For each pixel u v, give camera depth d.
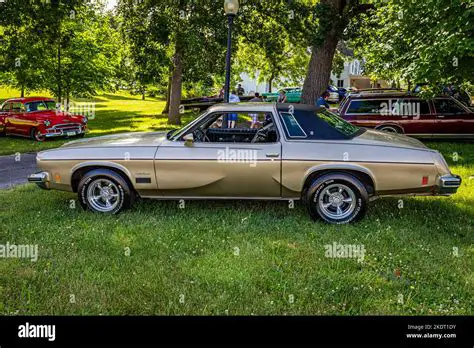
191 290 3.58
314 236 4.80
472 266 4.00
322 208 5.23
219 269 3.95
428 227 5.07
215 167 5.30
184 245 4.53
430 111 11.84
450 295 3.48
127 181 5.62
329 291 3.53
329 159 5.10
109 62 22.59
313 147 5.18
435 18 8.55
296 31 14.95
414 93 11.88
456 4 7.35
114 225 5.21
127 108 33.41
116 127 18.86
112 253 4.37
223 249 4.43
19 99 15.52
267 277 3.78
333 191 5.23
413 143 5.46
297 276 3.80
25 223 5.31
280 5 14.58
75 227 5.15
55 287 3.69
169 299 3.43
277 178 5.23
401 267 4.00
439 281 3.69
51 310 3.35
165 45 16.03
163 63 16.12
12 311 3.36
